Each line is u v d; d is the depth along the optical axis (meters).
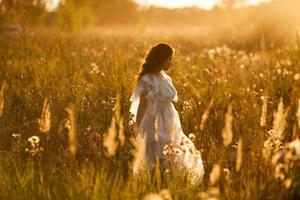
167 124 6.62
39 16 24.12
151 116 6.57
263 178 5.68
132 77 10.24
